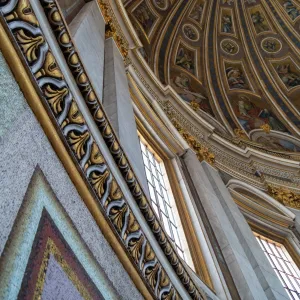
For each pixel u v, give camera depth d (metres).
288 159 14.67
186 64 17.23
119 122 5.61
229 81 18.11
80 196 2.49
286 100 18.08
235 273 6.83
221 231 7.78
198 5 18.81
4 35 2.14
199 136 12.98
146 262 2.92
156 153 9.84
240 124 16.52
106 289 2.39
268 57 19.12
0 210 1.72
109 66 7.89
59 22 2.80
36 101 2.26
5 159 1.87
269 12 19.81
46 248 1.94
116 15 11.38
